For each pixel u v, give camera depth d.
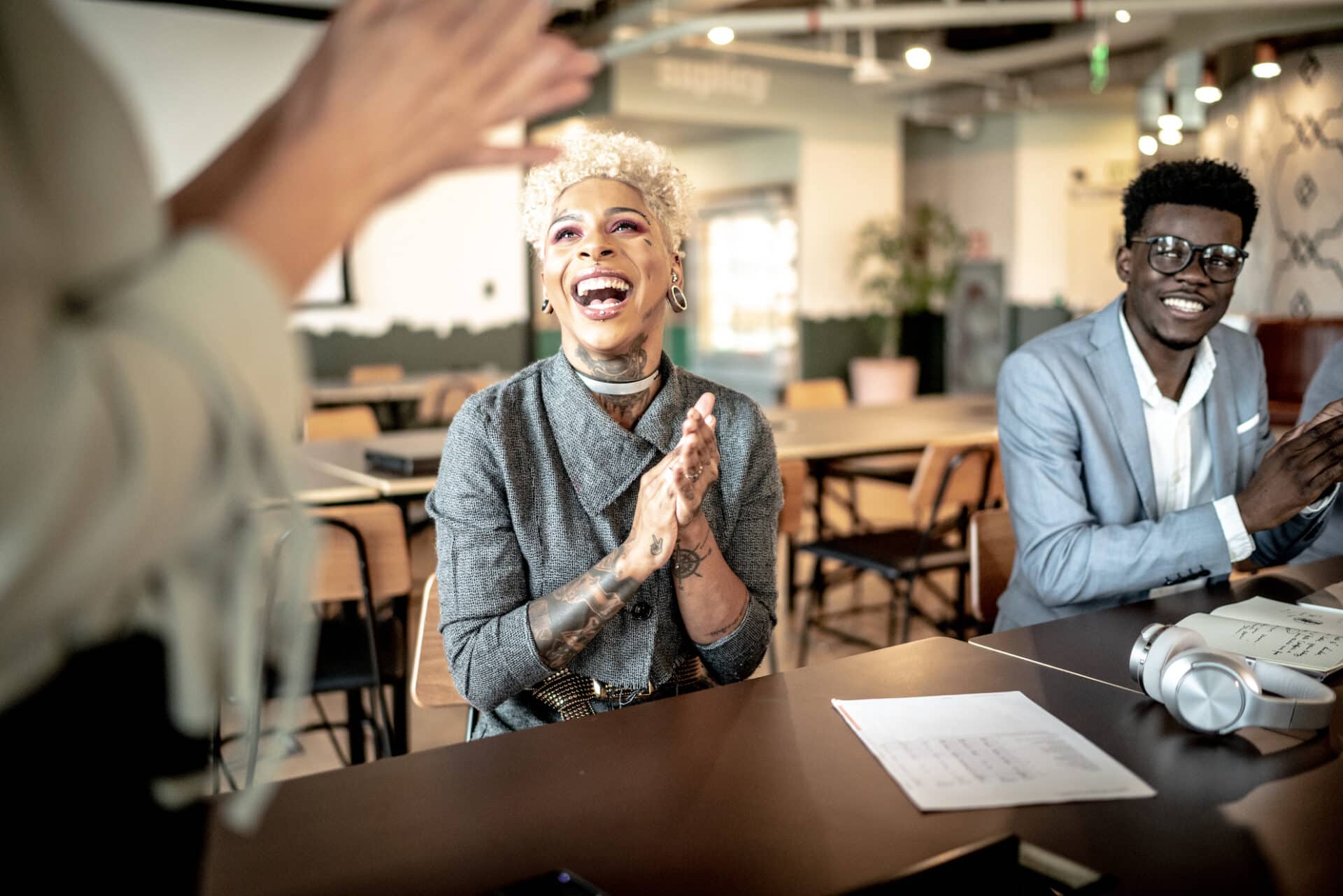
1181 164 1.67
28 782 0.43
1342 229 6.79
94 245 0.36
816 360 10.30
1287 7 6.28
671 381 1.37
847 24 6.19
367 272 7.63
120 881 0.46
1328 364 1.98
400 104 0.43
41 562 0.34
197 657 0.44
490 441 1.31
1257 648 1.28
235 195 0.41
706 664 1.41
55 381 0.34
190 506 0.39
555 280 1.31
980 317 11.08
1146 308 1.70
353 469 3.14
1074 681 1.21
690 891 0.77
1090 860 0.81
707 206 11.09
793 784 0.94
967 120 10.41
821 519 4.09
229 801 0.92
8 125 0.35
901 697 1.15
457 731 2.97
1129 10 5.96
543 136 8.48
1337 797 0.92
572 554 1.32
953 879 0.80
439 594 1.34
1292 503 1.54
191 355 0.37
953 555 3.19
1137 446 1.74
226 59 6.86
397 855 0.83
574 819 0.88
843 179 10.25
